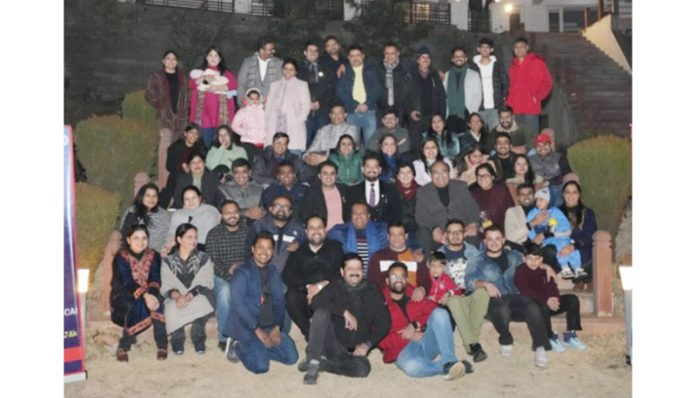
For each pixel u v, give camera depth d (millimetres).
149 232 9742
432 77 12859
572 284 10008
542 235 9703
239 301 8234
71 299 7902
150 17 23297
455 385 7887
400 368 8172
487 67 13047
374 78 12641
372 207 10094
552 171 11484
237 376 8125
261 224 9312
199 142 11414
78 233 10023
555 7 32688
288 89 12195
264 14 24859
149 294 8539
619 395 7629
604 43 24297
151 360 8570
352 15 24766
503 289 8766
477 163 11195
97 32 22688
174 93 12883
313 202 10102
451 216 10086
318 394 7637
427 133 12172
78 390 7688
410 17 25500
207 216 9766
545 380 8039
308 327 8641
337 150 11000
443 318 8031
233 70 23891
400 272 8273
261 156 11266
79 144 12109
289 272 8875
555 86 20375
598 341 9180
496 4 27703
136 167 12375
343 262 8250
